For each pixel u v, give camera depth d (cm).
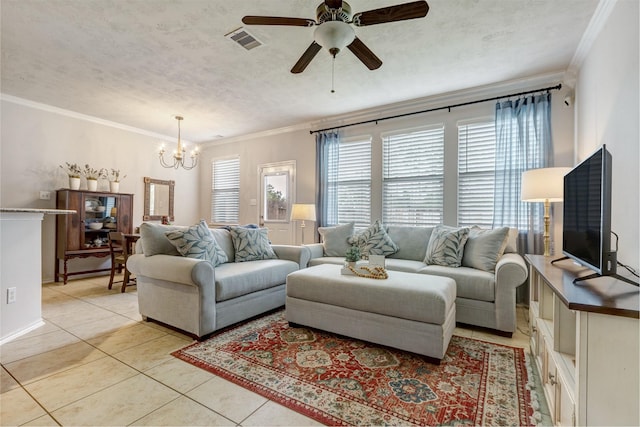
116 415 155
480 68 326
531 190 267
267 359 215
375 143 458
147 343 241
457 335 261
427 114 418
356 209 475
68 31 262
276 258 371
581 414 110
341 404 164
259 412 158
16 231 256
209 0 223
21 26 254
